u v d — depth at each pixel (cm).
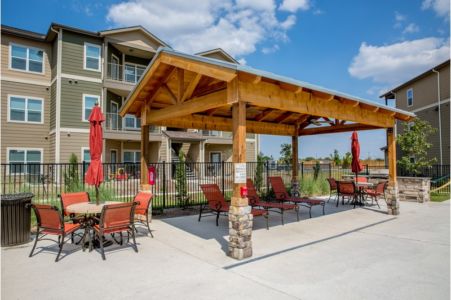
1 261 447
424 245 533
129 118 1886
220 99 491
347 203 1039
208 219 773
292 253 486
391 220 755
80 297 332
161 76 641
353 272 405
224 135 2258
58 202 800
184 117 773
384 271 409
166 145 1966
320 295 338
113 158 1855
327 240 566
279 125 1017
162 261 448
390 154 850
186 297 332
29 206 506
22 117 1595
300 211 887
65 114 1586
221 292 345
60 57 1579
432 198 1166
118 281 375
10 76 1564
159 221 747
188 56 491
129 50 1862
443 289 353
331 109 640
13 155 1562
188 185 1295
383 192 1026
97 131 567
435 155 1941
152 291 347
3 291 346
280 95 521
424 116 2062
